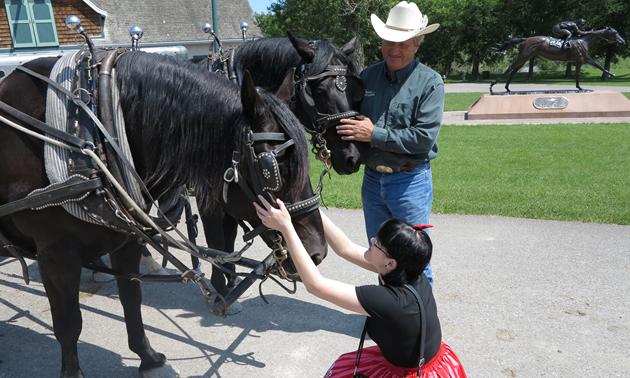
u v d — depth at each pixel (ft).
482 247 15.85
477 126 49.08
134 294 8.48
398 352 5.95
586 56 55.36
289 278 7.01
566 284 12.88
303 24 87.92
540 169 28.48
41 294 12.80
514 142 38.81
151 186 6.93
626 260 14.40
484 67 201.77
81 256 7.16
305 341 10.48
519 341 10.21
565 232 17.13
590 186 23.91
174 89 6.48
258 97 5.84
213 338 10.59
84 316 11.55
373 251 6.07
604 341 10.14
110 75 6.64
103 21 62.44
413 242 5.78
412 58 9.40
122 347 10.21
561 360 9.50
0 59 21.47
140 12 66.23
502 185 24.61
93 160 6.38
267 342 10.43
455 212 19.98
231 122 6.15
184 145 6.38
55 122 6.54
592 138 39.50
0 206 6.79
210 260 7.14
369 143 9.68
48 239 6.99
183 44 67.00
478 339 10.30
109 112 6.45
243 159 6.02
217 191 6.35
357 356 6.16
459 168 29.37
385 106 9.49
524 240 16.42
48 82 6.71
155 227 6.54
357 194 23.50
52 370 9.45
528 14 144.87
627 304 11.70
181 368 9.39
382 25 9.23
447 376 6.15
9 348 10.18
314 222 6.33
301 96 9.80
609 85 102.63
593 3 126.72
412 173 9.57
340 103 9.53
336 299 5.84
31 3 57.31
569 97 53.83
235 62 11.21
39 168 6.72
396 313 5.73
